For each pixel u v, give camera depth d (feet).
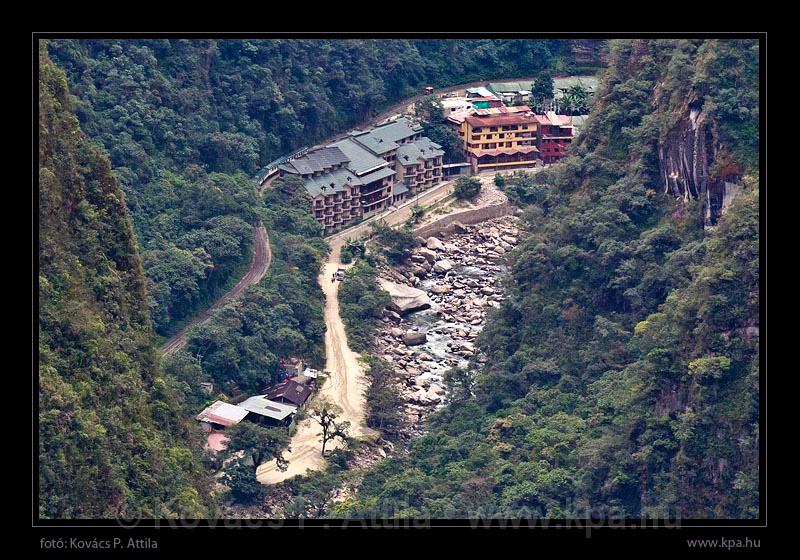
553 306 554.46
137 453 399.85
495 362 553.23
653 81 590.96
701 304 464.24
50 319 396.78
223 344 554.46
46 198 410.93
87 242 429.79
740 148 542.98
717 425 442.91
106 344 411.95
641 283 540.11
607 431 474.08
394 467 498.28
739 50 554.46
